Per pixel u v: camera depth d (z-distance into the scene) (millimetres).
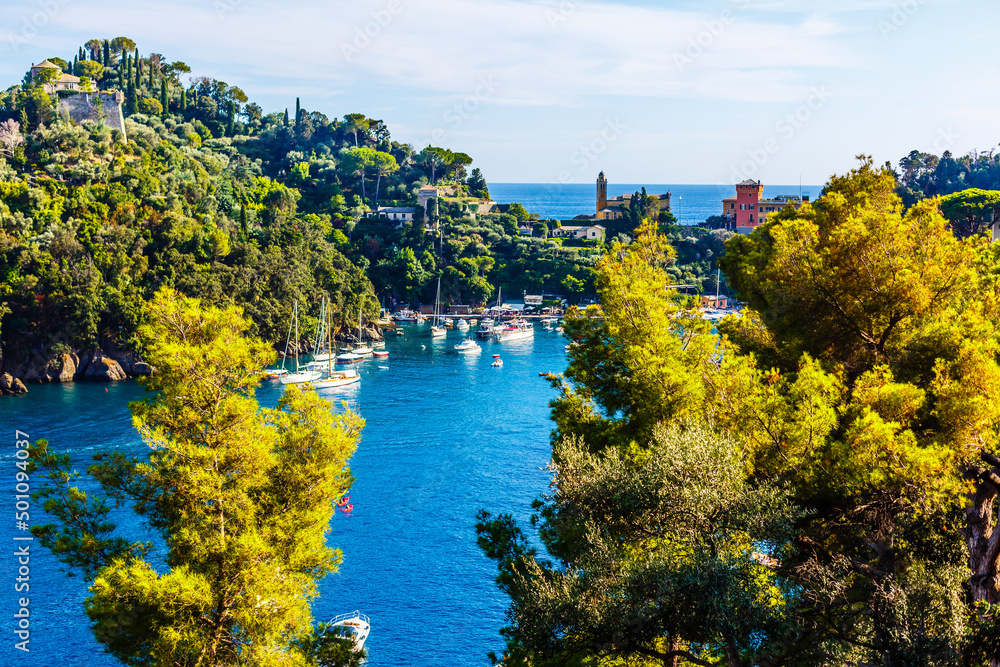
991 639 20797
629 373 30906
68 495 27797
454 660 53312
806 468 25312
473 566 66438
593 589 22797
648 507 23875
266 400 126812
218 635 26922
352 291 198000
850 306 31344
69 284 145000
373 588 62594
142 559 27812
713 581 21391
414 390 135375
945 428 25688
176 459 27750
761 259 37000
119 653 26562
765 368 32938
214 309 30375
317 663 28359
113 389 136875
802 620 22719
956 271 29891
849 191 36375
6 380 133125
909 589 23172
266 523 29047
